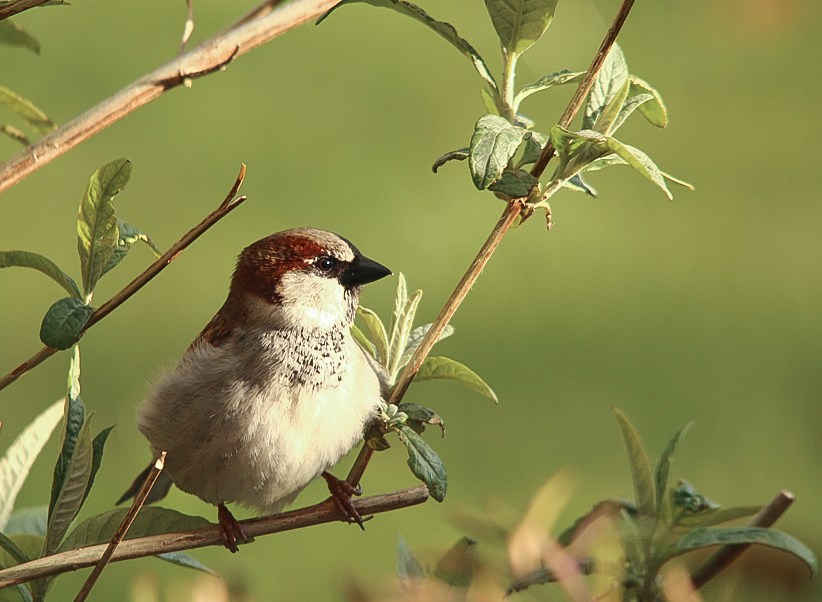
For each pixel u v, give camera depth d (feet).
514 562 8.80
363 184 50.24
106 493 32.40
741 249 47.80
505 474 34.01
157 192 47.75
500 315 43.27
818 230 49.47
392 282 44.65
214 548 29.14
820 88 60.70
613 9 65.67
